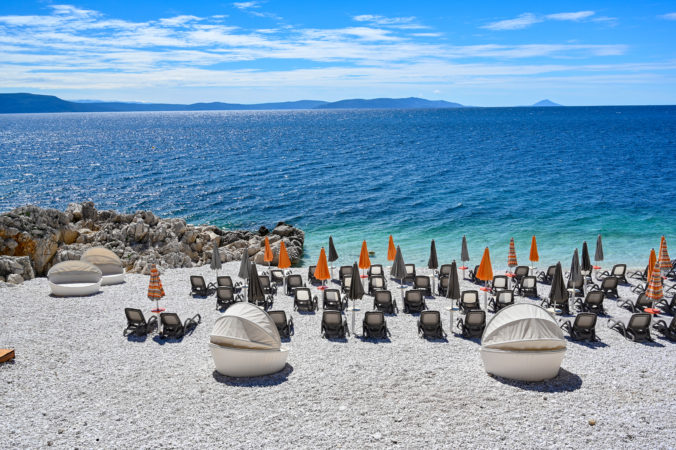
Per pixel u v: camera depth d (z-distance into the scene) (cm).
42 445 916
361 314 1745
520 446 902
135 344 1445
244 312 1240
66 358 1337
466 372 1239
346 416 1016
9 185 5500
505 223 3412
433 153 7919
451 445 906
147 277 2252
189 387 1162
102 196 4856
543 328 1167
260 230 3331
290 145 9931
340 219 3716
